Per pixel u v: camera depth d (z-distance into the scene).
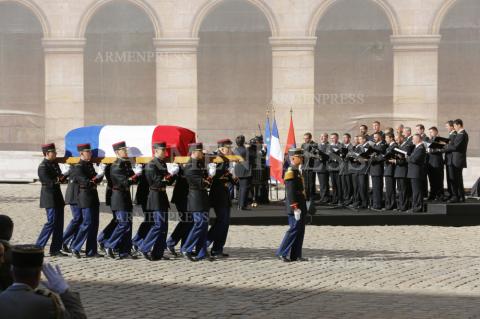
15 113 46.09
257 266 18.27
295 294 15.05
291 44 45.19
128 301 14.39
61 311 6.81
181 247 19.66
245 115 45.66
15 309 6.72
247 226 25.58
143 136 21.36
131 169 19.44
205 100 45.72
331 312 13.42
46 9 45.91
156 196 19.03
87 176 19.41
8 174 44.97
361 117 44.97
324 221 25.89
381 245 21.73
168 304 14.14
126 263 18.67
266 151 31.16
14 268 6.98
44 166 19.55
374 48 44.81
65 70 45.97
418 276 17.03
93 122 46.06
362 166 27.86
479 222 25.98
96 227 19.55
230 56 45.59
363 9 44.81
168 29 45.66
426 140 28.17
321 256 19.78
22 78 46.09
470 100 44.31
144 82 45.94
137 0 45.56
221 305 14.04
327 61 45.19
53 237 19.61
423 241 22.55
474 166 43.53
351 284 16.11
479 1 43.97
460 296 14.84
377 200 27.70
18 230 24.30
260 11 45.34
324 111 45.22
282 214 26.20
